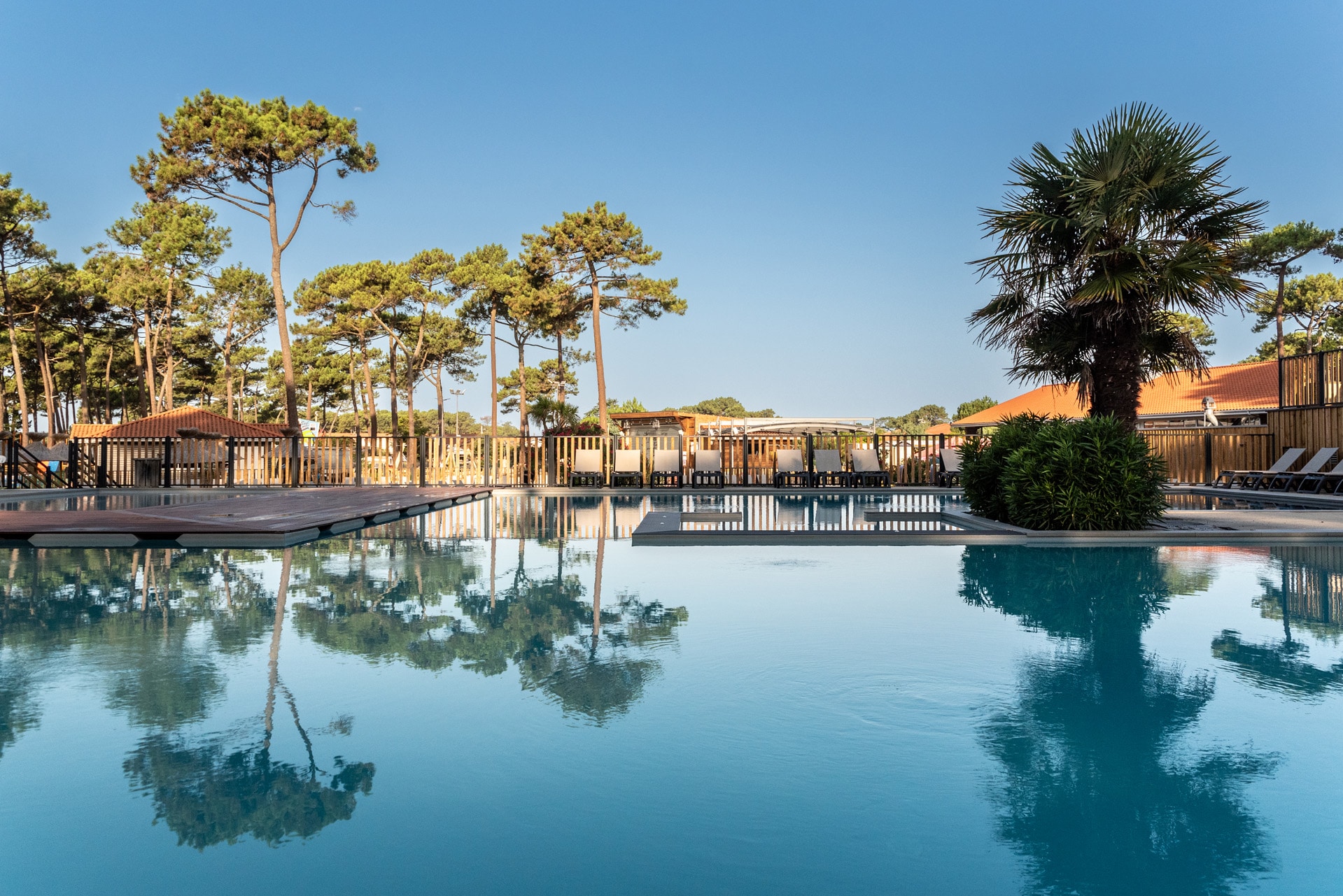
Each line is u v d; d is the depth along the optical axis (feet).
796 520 34.45
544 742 7.93
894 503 46.16
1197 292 27.96
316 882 5.37
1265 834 6.08
